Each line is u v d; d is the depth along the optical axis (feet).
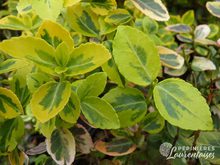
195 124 0.46
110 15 0.61
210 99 0.67
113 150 0.57
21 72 0.56
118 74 0.53
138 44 0.49
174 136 0.61
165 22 0.91
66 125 0.55
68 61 0.48
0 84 0.64
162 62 0.63
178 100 0.48
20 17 0.65
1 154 0.56
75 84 0.55
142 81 0.50
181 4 1.15
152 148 0.62
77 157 0.66
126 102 0.52
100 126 0.50
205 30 0.79
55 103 0.46
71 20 0.59
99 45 0.46
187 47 0.80
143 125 0.56
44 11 0.48
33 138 0.81
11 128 0.55
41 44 0.46
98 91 0.52
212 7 0.67
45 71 0.48
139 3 0.58
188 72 0.77
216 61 0.77
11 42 0.45
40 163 0.68
